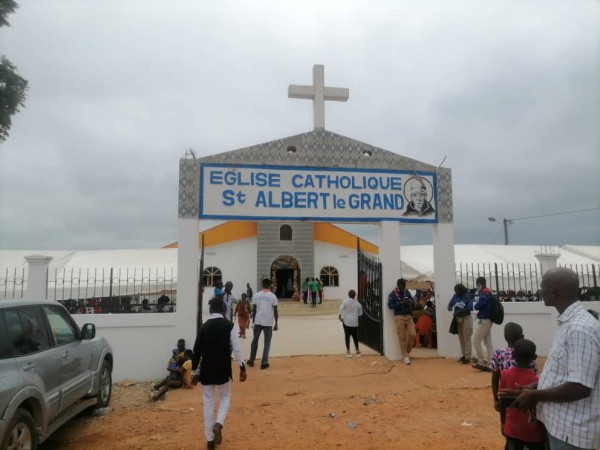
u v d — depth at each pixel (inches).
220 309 248.8
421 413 287.4
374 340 473.4
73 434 256.2
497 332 455.2
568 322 124.6
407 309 427.5
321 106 461.1
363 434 251.8
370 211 451.2
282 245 1288.1
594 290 523.5
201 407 305.3
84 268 794.2
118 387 364.5
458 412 288.2
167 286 657.6
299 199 438.9
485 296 397.1
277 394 333.4
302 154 445.7
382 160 460.1
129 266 836.0
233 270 1283.2
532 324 460.1
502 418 175.5
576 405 120.2
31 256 394.9
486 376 374.6
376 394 331.9
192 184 421.1
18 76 383.6
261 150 438.0
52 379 217.2
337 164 450.9
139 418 283.6
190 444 239.3
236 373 389.7
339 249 1330.0
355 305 454.3
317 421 274.7
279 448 233.5
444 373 385.1
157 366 388.8
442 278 456.4
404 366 407.8
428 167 468.1
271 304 413.7
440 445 233.3
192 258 408.2
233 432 256.8
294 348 515.8
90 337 267.7
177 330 394.3
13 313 207.8
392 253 449.1
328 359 438.6
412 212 458.9
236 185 428.5
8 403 176.7
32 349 210.4
